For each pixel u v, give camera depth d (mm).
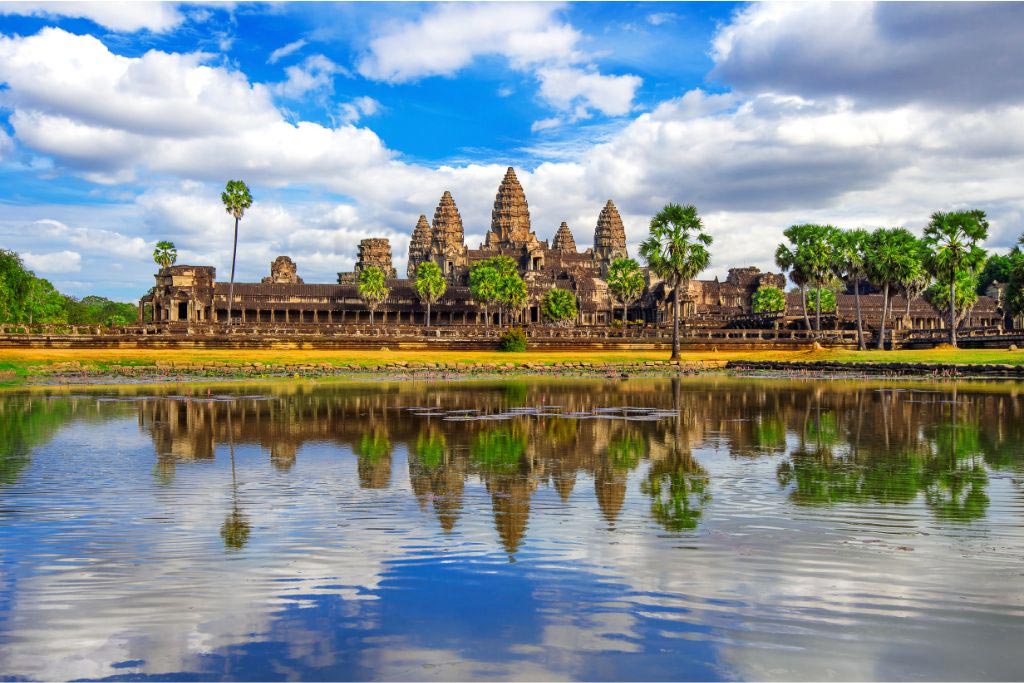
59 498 17969
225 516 16188
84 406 43062
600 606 10977
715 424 34094
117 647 9672
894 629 10180
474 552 13508
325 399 48344
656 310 192125
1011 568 12547
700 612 10758
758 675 8977
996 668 9109
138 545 13914
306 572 12414
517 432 31281
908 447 26422
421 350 110312
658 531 14906
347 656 9430
